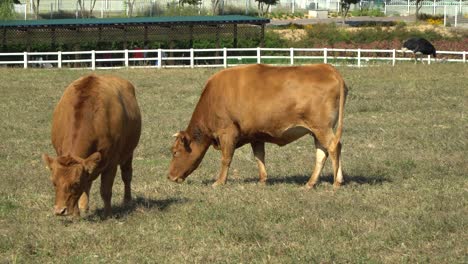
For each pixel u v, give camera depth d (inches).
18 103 1063.6
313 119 482.9
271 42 2032.5
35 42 1839.3
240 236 368.8
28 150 700.0
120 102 411.8
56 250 353.4
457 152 646.5
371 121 880.3
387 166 582.9
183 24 1798.7
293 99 483.2
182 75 1435.8
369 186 494.6
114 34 1850.4
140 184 522.0
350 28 2324.1
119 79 445.1
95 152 382.9
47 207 442.0
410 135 756.6
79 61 1606.8
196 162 515.2
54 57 1827.0
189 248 355.3
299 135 493.7
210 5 3085.6
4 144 731.4
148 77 1403.8
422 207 425.7
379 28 2283.5
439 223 382.0
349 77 1337.4
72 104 392.5
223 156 507.5
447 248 347.6
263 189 485.7
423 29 2365.9
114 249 354.0
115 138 401.1
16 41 1835.6
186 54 1835.6
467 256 334.3
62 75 1450.5
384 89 1178.0
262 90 489.4
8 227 395.9
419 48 1660.9
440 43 2124.8
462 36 2279.8
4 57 1808.6
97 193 482.3
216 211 417.4
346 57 1690.5
